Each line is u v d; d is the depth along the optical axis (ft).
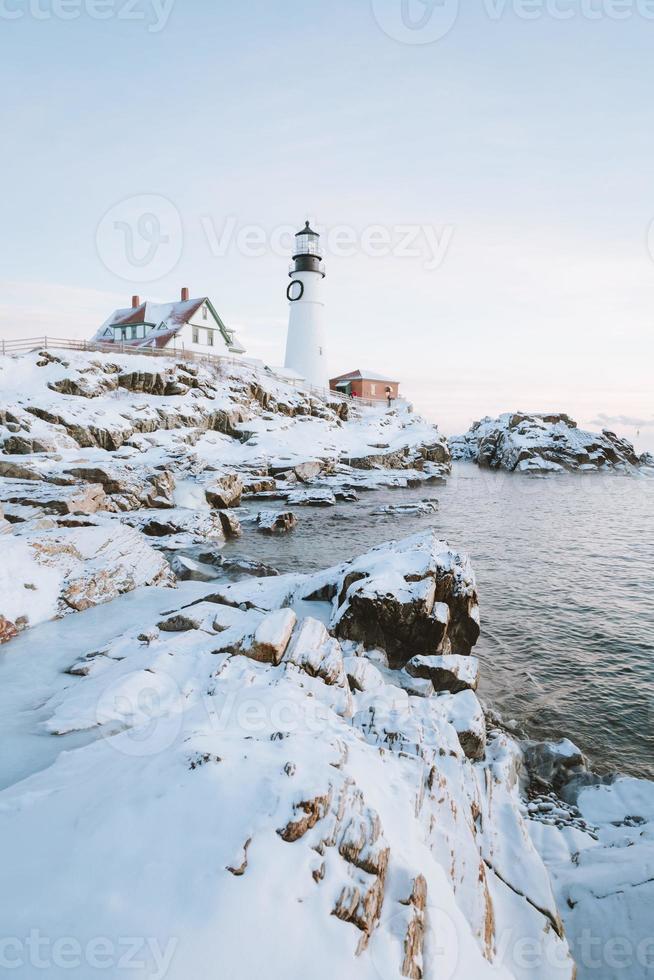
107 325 198.59
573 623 50.88
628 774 29.43
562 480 183.83
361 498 128.47
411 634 36.17
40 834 13.12
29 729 21.39
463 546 81.82
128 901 11.19
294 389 192.44
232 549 75.20
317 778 14.92
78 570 40.98
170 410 144.25
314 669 26.48
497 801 22.26
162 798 13.91
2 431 110.11
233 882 11.75
